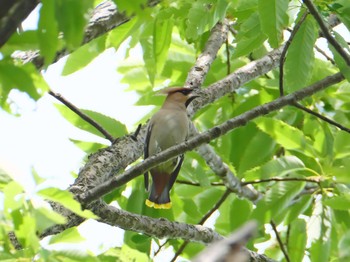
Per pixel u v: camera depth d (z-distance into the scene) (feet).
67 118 39.04
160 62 38.65
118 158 33.01
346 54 29.96
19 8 15.88
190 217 42.91
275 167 37.40
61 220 22.95
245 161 40.19
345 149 37.19
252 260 34.50
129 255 33.50
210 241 33.91
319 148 38.40
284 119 43.06
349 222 38.63
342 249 31.73
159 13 36.96
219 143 43.47
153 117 39.86
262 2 29.43
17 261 23.76
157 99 43.57
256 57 44.11
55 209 28.86
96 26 30.17
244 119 30.45
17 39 18.22
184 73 45.11
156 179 39.68
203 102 39.83
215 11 34.17
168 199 39.86
